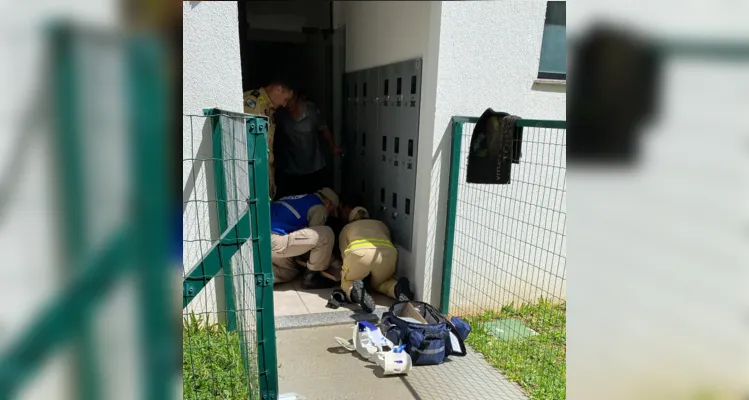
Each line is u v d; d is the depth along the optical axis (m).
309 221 4.07
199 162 2.98
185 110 2.96
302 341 3.14
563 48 3.55
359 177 5.13
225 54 2.97
